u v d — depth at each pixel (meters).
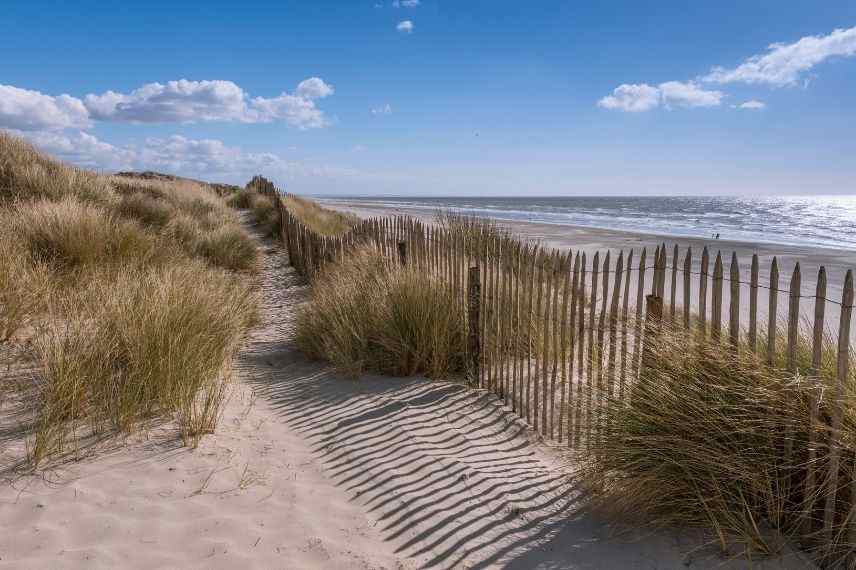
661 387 2.91
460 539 2.62
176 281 5.44
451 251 5.36
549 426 3.92
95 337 3.98
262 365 5.41
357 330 5.28
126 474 2.90
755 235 26.28
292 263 11.72
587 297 8.07
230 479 3.01
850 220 41.66
